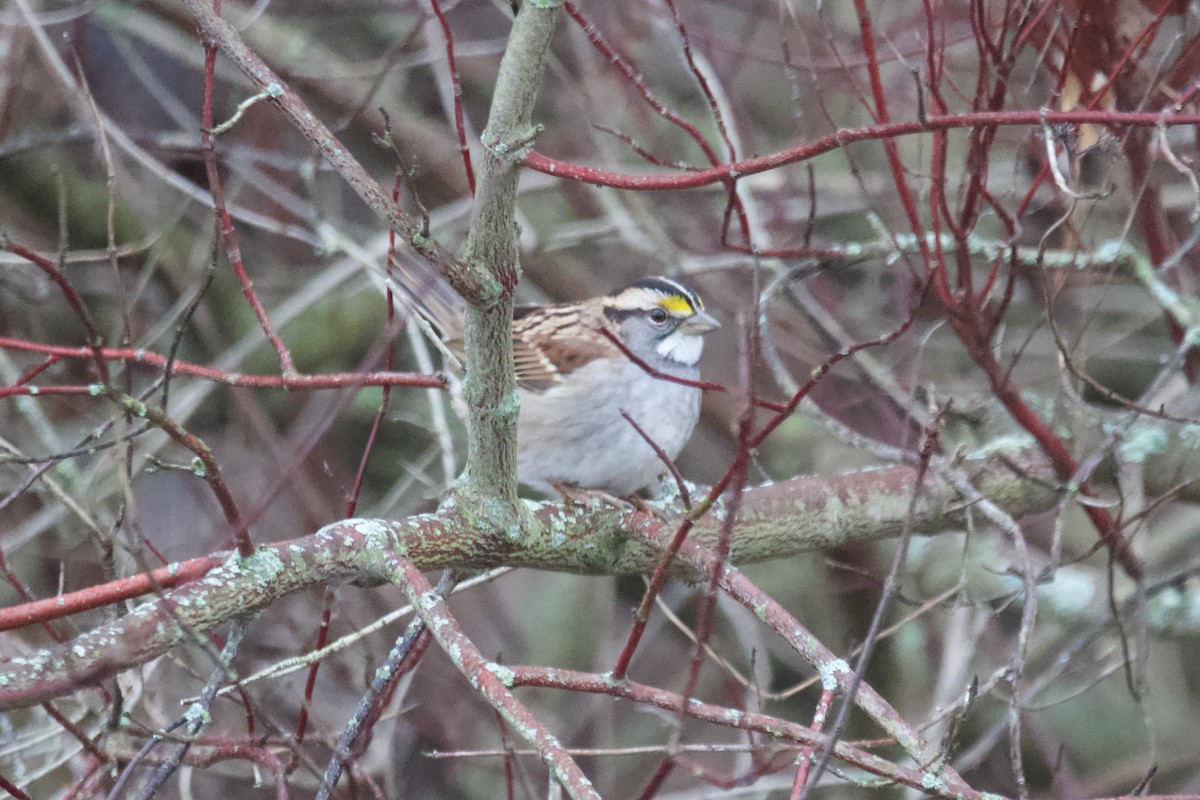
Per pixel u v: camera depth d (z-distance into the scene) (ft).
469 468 24.56
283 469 32.60
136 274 43.19
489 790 39.45
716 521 28.30
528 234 41.98
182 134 43.78
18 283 37.65
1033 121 19.57
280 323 39.83
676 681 42.70
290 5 47.16
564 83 43.96
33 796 32.17
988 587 35.35
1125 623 32.42
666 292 32.76
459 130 22.04
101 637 20.22
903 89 38.75
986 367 26.99
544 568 26.35
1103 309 40.50
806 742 20.74
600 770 40.06
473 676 20.67
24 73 42.68
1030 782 39.83
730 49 37.81
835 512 28.89
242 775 34.42
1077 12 26.03
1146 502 30.71
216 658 19.27
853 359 33.17
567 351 32.27
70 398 40.73
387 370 27.45
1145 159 27.89
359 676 35.81
